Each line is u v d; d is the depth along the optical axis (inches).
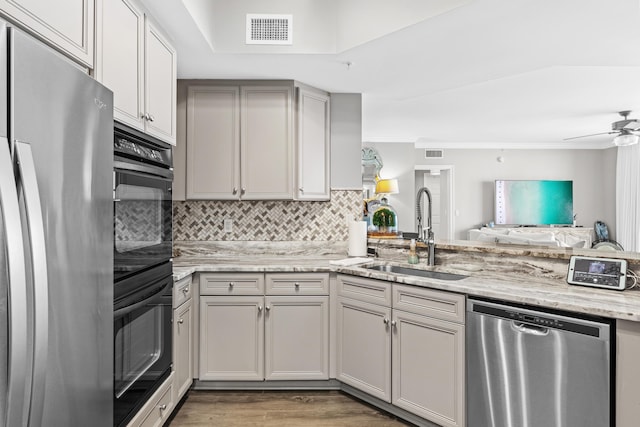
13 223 31.4
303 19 100.4
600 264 78.3
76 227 41.8
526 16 79.3
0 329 30.9
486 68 111.0
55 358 38.4
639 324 57.4
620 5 74.5
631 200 288.7
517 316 70.5
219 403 100.1
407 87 128.0
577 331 63.4
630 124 226.8
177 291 91.8
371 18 92.2
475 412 76.7
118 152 60.4
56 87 38.6
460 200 335.3
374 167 239.6
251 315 105.7
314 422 91.3
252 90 120.3
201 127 119.6
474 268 98.4
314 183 126.7
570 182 333.7
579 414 63.2
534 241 144.6
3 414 31.2
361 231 123.2
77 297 42.1
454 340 80.4
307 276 106.2
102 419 47.7
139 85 71.3
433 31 86.9
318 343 106.5
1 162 31.3
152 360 73.8
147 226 70.6
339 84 125.1
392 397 92.0
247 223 130.7
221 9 99.3
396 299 91.1
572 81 157.5
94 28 55.7
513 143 330.0
